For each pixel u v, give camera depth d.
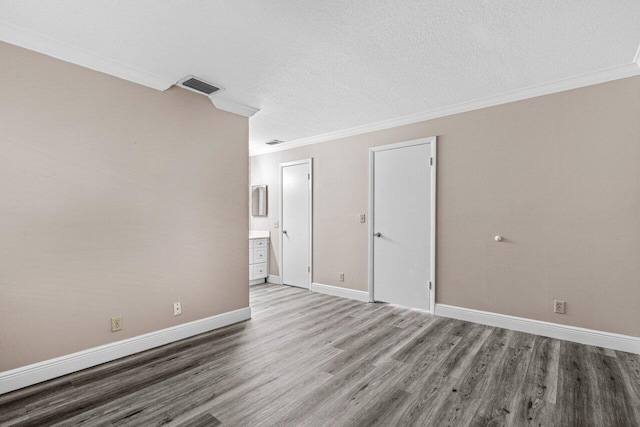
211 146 3.11
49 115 2.13
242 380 2.14
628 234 2.53
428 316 3.49
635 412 1.78
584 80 2.66
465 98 3.16
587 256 2.69
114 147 2.44
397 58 2.35
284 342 2.79
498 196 3.13
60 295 2.19
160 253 2.72
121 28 1.97
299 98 3.15
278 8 1.78
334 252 4.48
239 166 3.37
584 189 2.70
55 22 1.91
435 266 3.54
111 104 2.43
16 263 2.01
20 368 2.02
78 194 2.27
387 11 1.80
